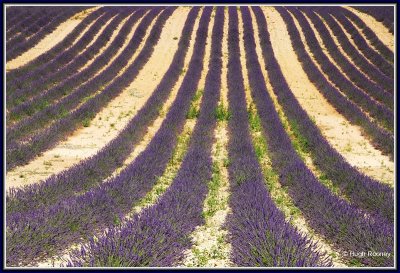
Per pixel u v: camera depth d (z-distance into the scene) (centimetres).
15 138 1138
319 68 2203
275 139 1150
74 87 1802
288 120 1425
